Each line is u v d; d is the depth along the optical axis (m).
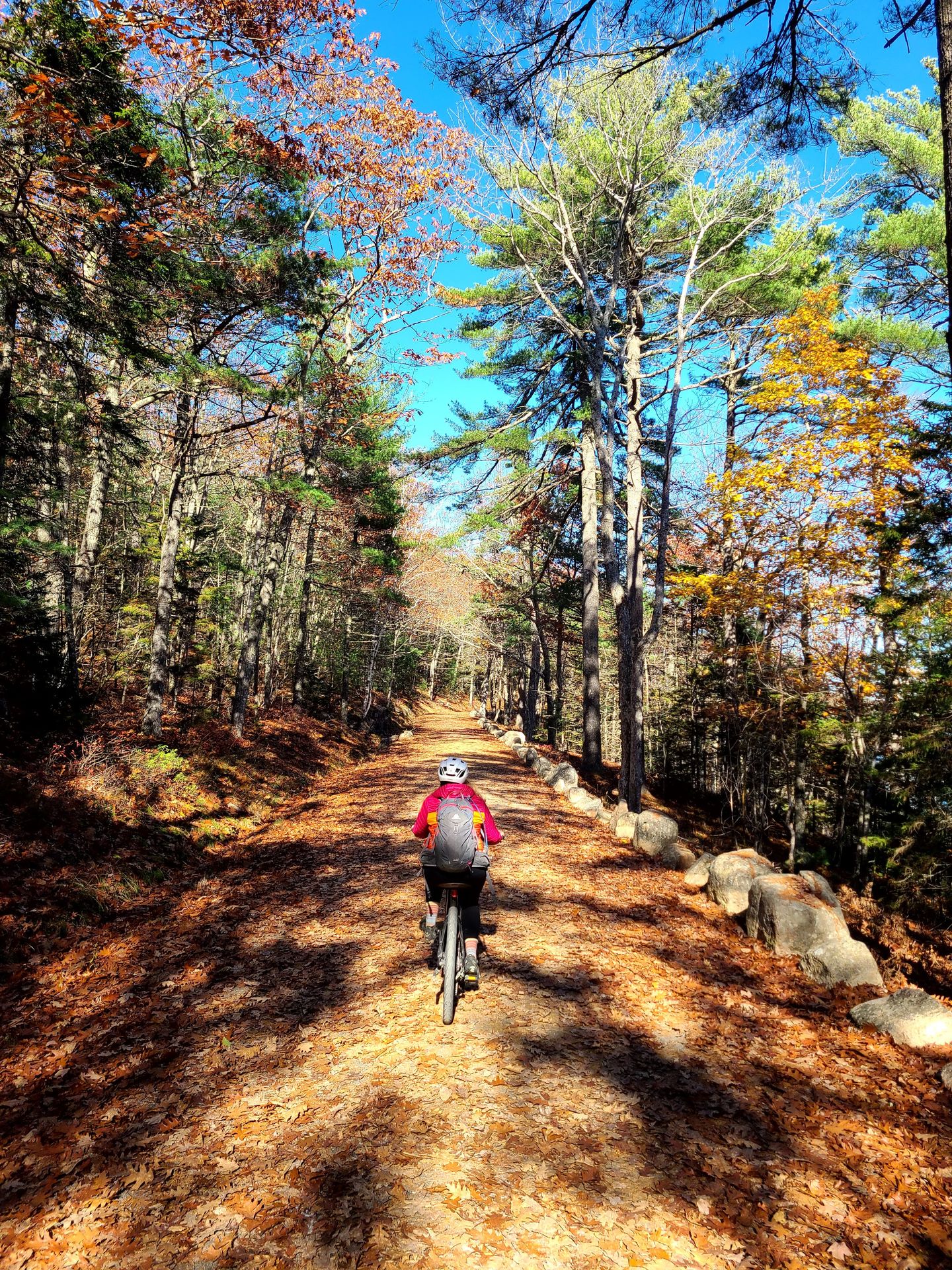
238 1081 4.23
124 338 9.34
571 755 28.91
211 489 27.73
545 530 30.27
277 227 12.88
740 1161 3.45
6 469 10.80
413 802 14.48
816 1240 2.92
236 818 12.55
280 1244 2.88
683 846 10.11
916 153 17.98
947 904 11.61
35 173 7.48
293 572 33.31
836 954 5.89
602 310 20.14
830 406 13.61
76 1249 2.88
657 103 14.14
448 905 4.99
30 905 6.80
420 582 45.28
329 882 8.88
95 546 14.73
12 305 8.44
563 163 15.59
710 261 15.66
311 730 25.69
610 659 44.56
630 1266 2.77
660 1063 4.43
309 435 17.75
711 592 15.07
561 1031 4.80
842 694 13.44
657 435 21.81
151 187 9.34
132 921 7.36
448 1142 3.54
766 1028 4.99
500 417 24.84
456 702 83.62
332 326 21.47
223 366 12.35
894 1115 3.88
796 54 5.52
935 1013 4.80
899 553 12.46
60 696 11.42
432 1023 4.89
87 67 7.43
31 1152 3.57
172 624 20.86
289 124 13.50
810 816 18.38
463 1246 2.85
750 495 14.22
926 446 11.70
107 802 9.72
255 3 7.79
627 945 6.61
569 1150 3.49
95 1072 4.39
